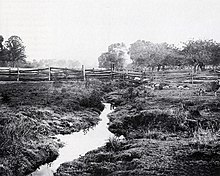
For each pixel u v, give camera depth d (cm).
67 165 718
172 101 1385
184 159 635
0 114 989
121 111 1378
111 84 2462
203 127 912
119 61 4691
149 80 2503
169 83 2216
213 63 2784
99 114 1425
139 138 902
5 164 670
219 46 2778
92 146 891
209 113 1085
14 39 4062
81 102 1507
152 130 964
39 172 701
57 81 2294
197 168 584
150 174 570
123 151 752
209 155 639
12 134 791
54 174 675
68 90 1880
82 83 2269
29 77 2366
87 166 694
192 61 2814
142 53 3756
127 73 2939
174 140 812
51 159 791
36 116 1105
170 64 3316
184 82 2242
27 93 1673
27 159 729
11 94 1602
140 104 1377
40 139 884
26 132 840
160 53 3391
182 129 928
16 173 666
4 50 3984
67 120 1175
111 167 652
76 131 1082
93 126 1177
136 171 591
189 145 734
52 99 1527
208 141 739
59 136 1002
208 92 1694
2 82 2136
